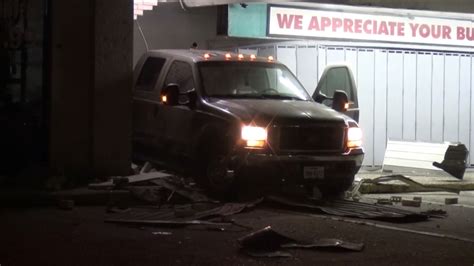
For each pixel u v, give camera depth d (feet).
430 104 53.11
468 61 54.13
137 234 27.53
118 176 37.04
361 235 28.12
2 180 35.27
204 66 38.29
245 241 24.94
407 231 29.19
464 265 23.62
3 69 36.76
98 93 36.58
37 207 32.76
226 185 34.35
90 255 24.08
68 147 36.45
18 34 36.65
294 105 35.99
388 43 51.44
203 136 35.86
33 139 36.91
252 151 33.35
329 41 49.75
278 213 32.89
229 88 37.76
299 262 23.59
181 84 38.86
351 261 23.86
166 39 49.70
